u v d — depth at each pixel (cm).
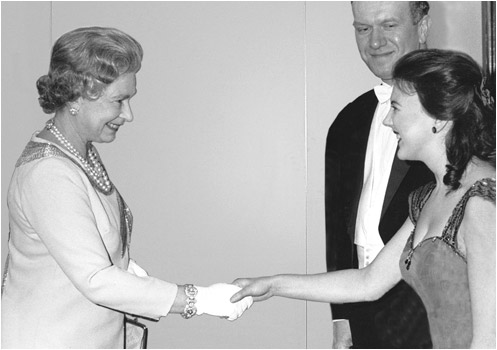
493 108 200
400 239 229
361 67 277
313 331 288
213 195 294
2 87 304
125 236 200
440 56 197
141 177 297
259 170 291
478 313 174
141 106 297
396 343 247
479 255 174
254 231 292
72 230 179
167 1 295
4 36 303
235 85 292
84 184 187
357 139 271
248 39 291
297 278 233
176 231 296
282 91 288
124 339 205
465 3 260
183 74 295
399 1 264
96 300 182
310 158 285
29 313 186
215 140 294
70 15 301
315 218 286
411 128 198
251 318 295
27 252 188
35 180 181
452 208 185
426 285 189
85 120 189
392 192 260
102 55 183
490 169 184
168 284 194
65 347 186
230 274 294
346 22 281
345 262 273
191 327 300
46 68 303
